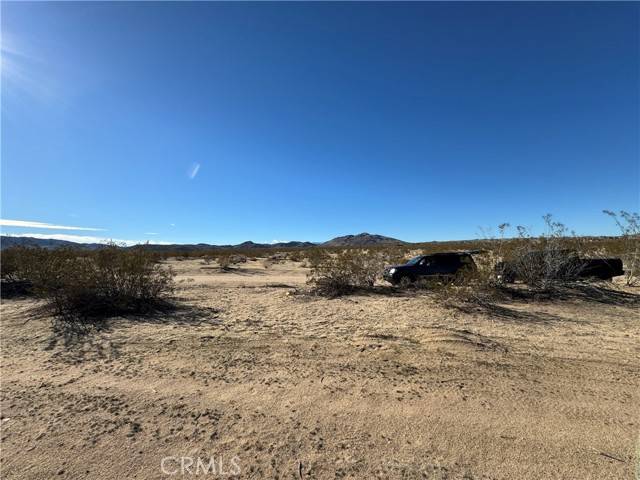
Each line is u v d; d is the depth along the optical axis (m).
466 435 3.64
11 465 3.33
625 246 12.20
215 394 4.70
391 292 12.12
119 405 4.45
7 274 14.09
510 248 11.37
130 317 8.80
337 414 4.11
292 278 18.78
